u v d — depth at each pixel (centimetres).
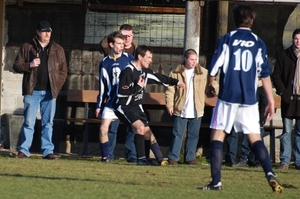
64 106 5038
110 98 3978
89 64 5059
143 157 3925
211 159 2702
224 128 2688
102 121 4012
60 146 5009
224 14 4969
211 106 4800
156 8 5072
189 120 4294
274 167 4331
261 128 4403
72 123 5019
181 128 4256
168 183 3009
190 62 4241
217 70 2667
